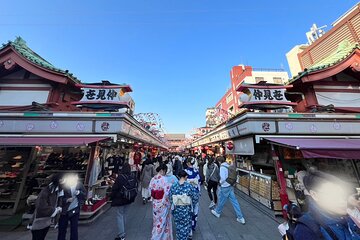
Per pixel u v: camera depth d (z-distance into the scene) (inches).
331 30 481.7
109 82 272.5
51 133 245.1
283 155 281.3
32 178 278.1
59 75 276.1
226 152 382.6
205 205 285.7
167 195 157.5
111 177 340.8
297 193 212.7
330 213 50.5
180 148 2218.3
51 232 193.2
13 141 208.8
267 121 257.1
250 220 218.7
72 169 288.5
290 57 699.4
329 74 289.4
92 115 250.7
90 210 225.0
